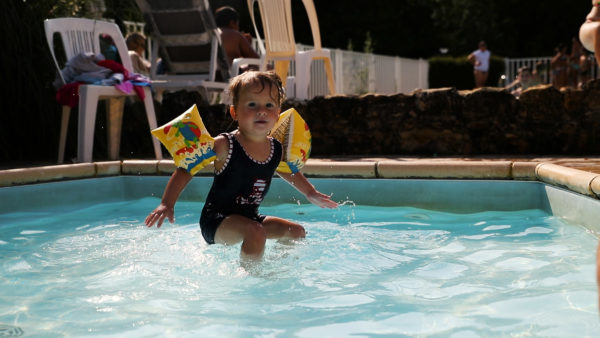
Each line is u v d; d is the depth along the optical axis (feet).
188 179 9.46
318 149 19.57
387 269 8.39
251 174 9.80
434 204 13.39
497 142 17.98
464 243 9.86
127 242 10.17
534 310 6.54
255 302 7.05
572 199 10.94
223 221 9.29
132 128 21.44
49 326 6.33
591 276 7.74
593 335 5.76
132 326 6.30
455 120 18.20
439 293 7.29
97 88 16.47
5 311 6.82
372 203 13.89
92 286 7.73
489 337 5.80
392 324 6.25
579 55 41.78
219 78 23.07
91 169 14.96
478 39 92.53
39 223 12.05
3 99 19.36
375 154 19.01
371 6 89.40
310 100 19.67
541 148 17.67
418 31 96.43
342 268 8.45
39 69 20.21
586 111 17.22
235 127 19.83
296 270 8.36
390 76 54.65
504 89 17.94
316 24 22.76
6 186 13.33
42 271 8.46
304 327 6.21
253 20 23.06
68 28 17.67
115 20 26.78
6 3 19.47
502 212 12.66
